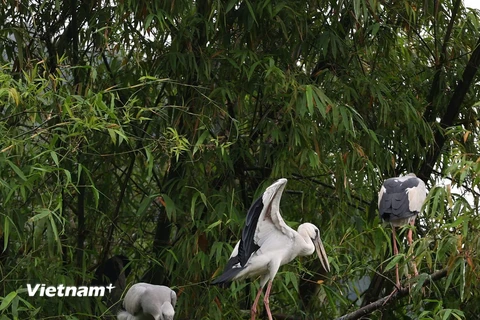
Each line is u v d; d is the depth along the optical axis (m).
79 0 11.49
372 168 10.79
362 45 11.27
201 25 10.93
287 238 9.02
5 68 9.02
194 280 10.40
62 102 9.26
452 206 9.42
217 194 10.54
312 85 10.30
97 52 11.27
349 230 10.62
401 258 9.58
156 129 10.93
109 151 10.95
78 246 10.95
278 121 11.03
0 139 8.81
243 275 8.91
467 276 8.77
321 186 11.68
